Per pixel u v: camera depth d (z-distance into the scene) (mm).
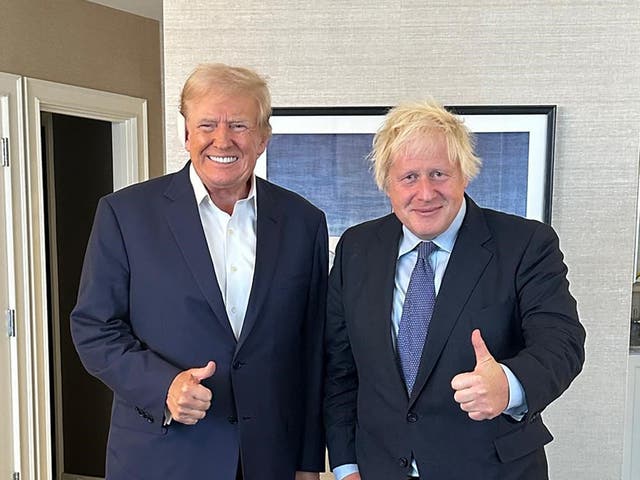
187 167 1538
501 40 2094
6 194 2822
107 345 1395
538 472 1319
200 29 2207
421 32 2117
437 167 1250
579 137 2096
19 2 2816
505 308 1288
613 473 2188
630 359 2566
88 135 3744
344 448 1495
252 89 1420
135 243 1438
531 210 2105
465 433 1277
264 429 1486
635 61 2057
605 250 2123
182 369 1410
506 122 2092
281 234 1536
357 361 1410
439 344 1282
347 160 2170
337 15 2148
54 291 3799
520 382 1130
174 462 1419
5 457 2910
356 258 1462
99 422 3883
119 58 3355
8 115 2789
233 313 1474
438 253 1354
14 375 2912
